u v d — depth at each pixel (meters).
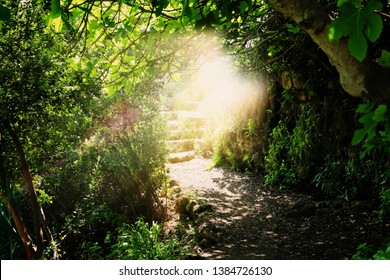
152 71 3.85
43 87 5.20
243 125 11.87
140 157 7.84
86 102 6.36
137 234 6.32
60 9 2.49
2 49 5.05
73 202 8.09
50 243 7.21
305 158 8.70
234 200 8.87
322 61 6.66
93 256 6.80
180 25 3.20
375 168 6.70
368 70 2.50
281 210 7.73
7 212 7.78
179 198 9.06
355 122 7.21
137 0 3.12
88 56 4.03
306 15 2.34
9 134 6.41
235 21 3.63
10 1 4.81
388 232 5.44
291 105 9.54
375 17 1.60
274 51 6.61
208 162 13.64
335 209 6.89
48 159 7.40
